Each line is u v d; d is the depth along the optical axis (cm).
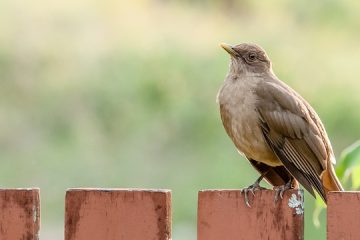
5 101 1628
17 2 1698
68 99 1603
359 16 1720
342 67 1598
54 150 1558
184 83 1562
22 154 1569
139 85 1562
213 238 570
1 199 577
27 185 1542
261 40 1658
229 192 569
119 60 1611
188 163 1496
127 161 1525
